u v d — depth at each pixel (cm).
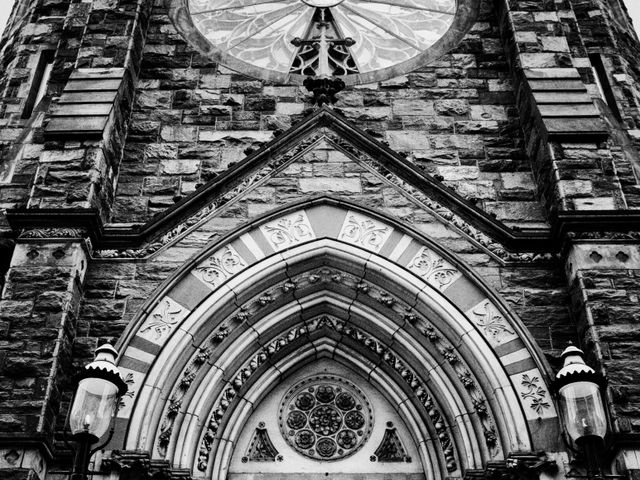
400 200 1410
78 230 1305
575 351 1111
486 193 1499
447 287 1299
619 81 1791
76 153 1411
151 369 1207
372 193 1419
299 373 1366
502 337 1247
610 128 1650
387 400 1337
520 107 1602
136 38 1672
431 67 1723
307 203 1390
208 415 1258
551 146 1420
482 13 1836
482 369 1226
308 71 1745
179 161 1548
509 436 1162
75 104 1486
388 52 1808
